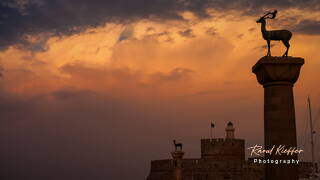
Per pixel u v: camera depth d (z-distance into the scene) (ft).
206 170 381.60
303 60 81.82
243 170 377.71
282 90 81.92
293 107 82.02
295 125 81.87
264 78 83.35
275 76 81.71
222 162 381.60
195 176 381.81
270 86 82.79
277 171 80.69
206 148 403.34
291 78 81.92
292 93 82.43
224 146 399.65
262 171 376.89
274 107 81.87
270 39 84.17
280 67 81.51
